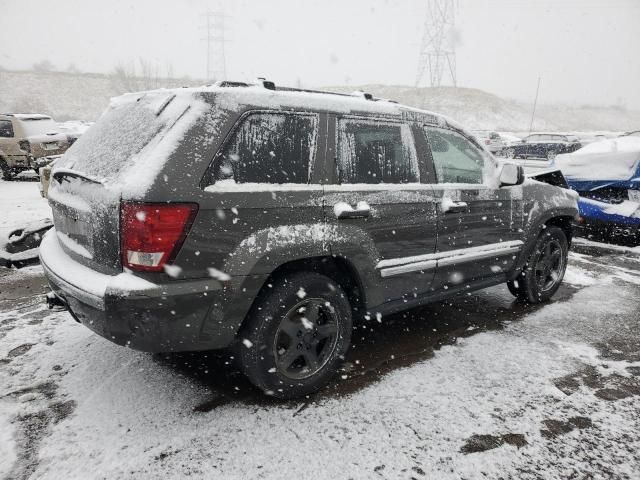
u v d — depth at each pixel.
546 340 3.47
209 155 2.23
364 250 2.77
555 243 4.31
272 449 2.20
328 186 2.63
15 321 3.58
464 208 3.33
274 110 2.49
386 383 2.81
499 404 2.61
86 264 2.42
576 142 18.88
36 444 2.19
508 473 2.08
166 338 2.21
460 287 3.54
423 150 3.20
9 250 5.05
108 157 2.39
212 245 2.21
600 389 2.79
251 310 2.45
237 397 2.63
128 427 2.33
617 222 6.27
